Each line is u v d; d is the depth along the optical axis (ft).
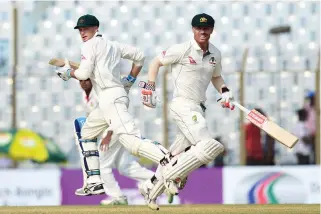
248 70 171.01
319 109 159.63
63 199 147.13
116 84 102.06
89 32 103.86
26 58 169.58
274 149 158.61
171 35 175.94
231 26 176.14
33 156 157.99
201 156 90.79
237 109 161.79
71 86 162.81
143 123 161.48
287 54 172.24
